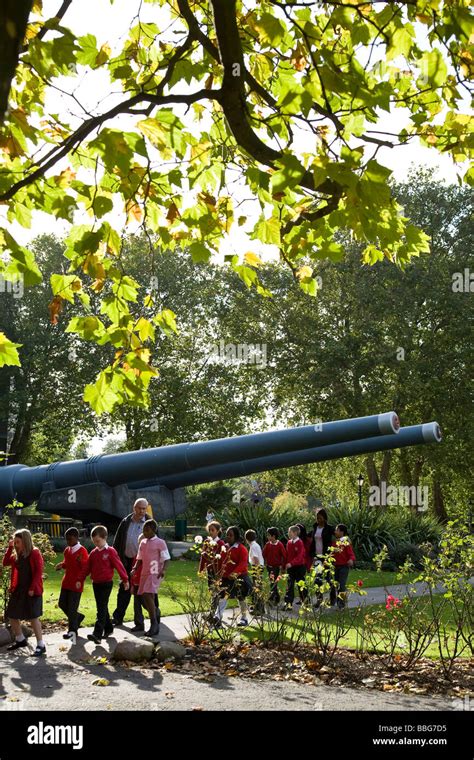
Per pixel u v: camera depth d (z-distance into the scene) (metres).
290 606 11.00
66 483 23.47
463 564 9.62
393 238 4.62
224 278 42.53
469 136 4.80
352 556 14.05
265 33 4.38
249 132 4.38
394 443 19.66
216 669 9.05
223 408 41.25
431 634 9.95
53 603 14.14
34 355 37.16
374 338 38.12
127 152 4.01
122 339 5.15
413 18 4.73
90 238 4.46
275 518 28.33
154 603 11.25
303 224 4.70
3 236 4.33
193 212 5.25
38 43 4.10
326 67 3.75
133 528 12.41
